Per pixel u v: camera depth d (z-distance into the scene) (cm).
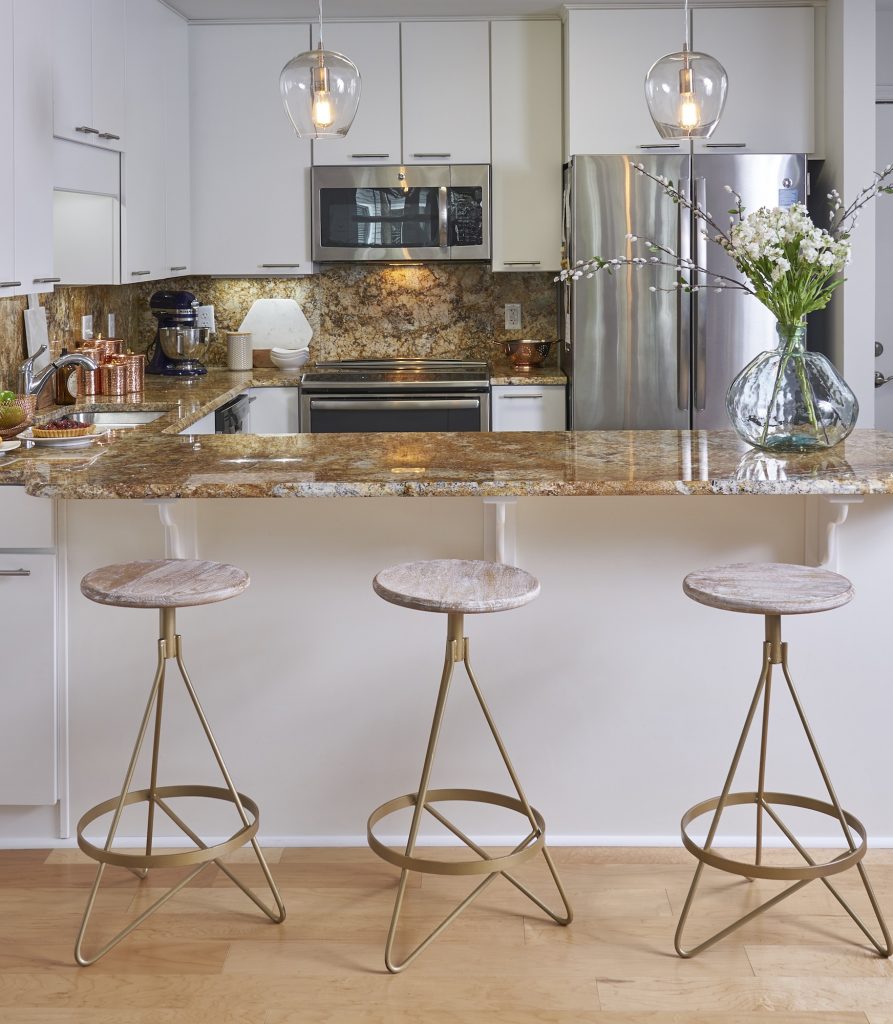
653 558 285
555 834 293
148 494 253
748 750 290
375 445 312
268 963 238
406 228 542
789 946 242
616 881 271
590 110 513
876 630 285
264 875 276
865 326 498
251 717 291
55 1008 223
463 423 524
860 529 283
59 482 259
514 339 576
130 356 484
